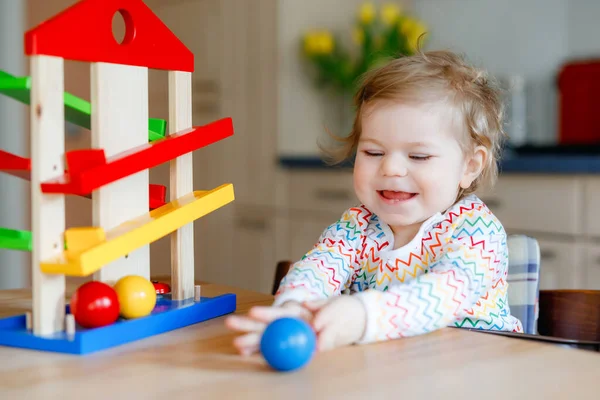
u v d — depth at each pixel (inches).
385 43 110.1
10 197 125.0
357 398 22.9
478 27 119.2
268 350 25.7
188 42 126.5
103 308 30.2
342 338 29.1
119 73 33.2
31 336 29.6
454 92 38.2
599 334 42.8
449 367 26.5
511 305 45.4
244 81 117.6
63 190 28.6
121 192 33.2
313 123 117.3
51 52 29.3
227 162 121.6
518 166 84.7
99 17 31.9
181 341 30.9
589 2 105.5
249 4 115.9
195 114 126.5
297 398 22.9
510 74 115.0
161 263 126.3
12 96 32.2
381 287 39.8
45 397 23.2
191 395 23.3
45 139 29.2
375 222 42.3
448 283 32.8
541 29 111.0
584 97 106.2
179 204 35.4
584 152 104.0
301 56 114.4
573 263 80.9
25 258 128.8
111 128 32.9
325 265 38.5
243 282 120.6
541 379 24.9
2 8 123.3
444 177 37.7
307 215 109.0
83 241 30.2
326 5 117.0
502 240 38.9
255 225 117.9
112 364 27.2
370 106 38.4
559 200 82.2
